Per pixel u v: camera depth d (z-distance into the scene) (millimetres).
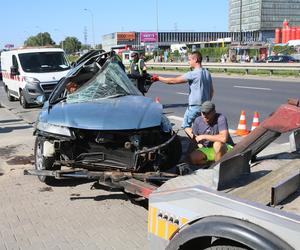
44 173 5770
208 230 2629
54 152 6297
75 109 6434
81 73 7129
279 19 130750
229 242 2695
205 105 6125
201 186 2914
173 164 6262
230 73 33938
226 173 2998
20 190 6516
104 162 6012
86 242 4719
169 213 2955
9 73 19062
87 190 6441
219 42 107250
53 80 16578
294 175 2895
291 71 29031
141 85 8242
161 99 18531
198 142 6289
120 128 5855
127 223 5203
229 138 6426
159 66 44938
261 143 3414
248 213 2555
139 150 5805
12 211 5680
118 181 5191
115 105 6477
